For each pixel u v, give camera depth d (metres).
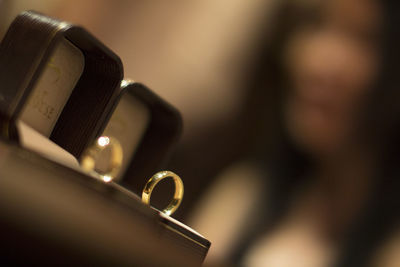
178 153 3.18
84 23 3.29
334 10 2.49
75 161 0.46
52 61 0.53
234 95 3.27
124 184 0.70
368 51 2.40
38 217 0.21
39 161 0.33
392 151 2.27
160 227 0.45
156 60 3.41
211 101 3.32
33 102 0.53
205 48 3.38
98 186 0.37
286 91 2.71
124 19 3.42
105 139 0.57
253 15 3.22
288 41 2.76
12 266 0.20
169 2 3.44
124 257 0.26
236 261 2.23
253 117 3.14
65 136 0.56
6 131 0.42
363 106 2.39
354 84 2.40
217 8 3.38
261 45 3.18
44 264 0.21
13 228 0.20
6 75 0.47
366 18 2.42
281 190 2.38
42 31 0.48
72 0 3.19
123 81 0.59
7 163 0.31
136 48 3.42
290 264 2.13
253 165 2.55
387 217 2.03
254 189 2.42
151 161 0.72
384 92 2.38
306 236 2.21
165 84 3.38
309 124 2.43
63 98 0.56
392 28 2.40
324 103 2.37
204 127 3.28
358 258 1.98
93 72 0.56
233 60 3.29
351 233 2.07
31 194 0.24
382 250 1.95
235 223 2.34
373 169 2.23
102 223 0.26
